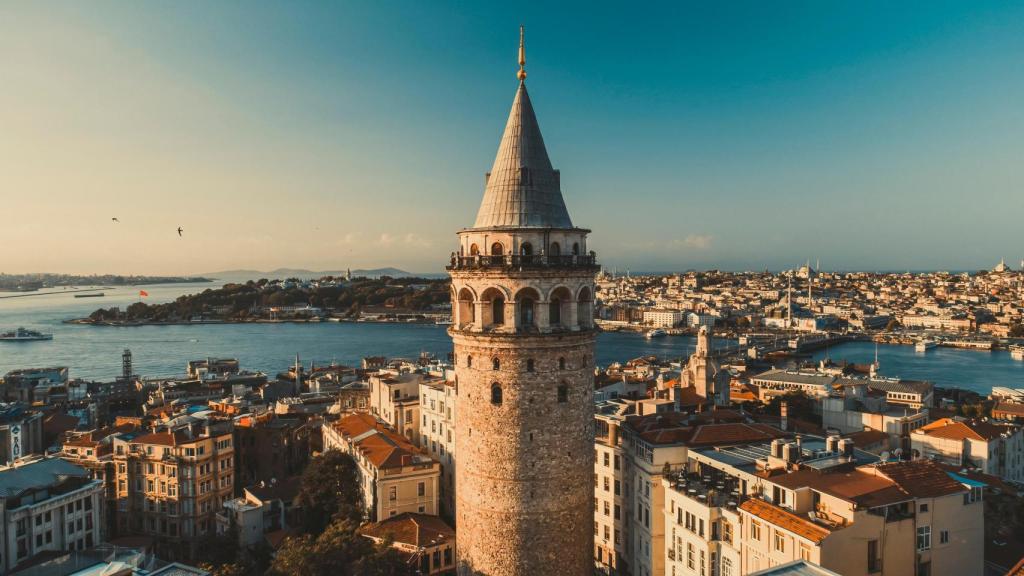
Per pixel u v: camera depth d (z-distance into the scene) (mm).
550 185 71750
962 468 120875
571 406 71438
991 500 105312
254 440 176625
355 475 139125
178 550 142875
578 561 72812
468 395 73125
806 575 56250
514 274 67875
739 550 79812
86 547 120875
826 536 67188
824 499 72875
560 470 71062
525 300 70250
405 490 128375
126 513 146875
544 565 71000
